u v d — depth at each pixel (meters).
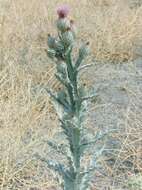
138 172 3.78
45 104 4.64
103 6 8.06
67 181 2.51
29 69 5.45
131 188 3.55
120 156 3.94
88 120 4.60
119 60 6.34
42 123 4.36
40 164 3.74
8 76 5.15
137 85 5.55
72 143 2.43
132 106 4.96
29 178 3.65
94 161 2.56
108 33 6.50
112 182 3.64
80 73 5.46
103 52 6.32
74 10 7.23
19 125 4.14
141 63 6.32
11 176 3.52
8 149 3.73
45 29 6.60
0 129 4.02
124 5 8.17
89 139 2.46
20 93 4.77
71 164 2.47
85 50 2.27
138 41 6.79
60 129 4.25
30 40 6.29
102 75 5.77
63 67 2.27
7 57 5.42
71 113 2.37
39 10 7.29
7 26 6.27
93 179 3.66
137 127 4.27
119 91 5.40
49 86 5.15
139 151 3.94
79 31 6.52
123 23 6.83
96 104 5.00
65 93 2.37
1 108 4.35
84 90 2.34
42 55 5.79
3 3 7.36
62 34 2.22
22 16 6.86
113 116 4.74
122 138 4.24
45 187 3.49
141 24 6.95
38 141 4.02
